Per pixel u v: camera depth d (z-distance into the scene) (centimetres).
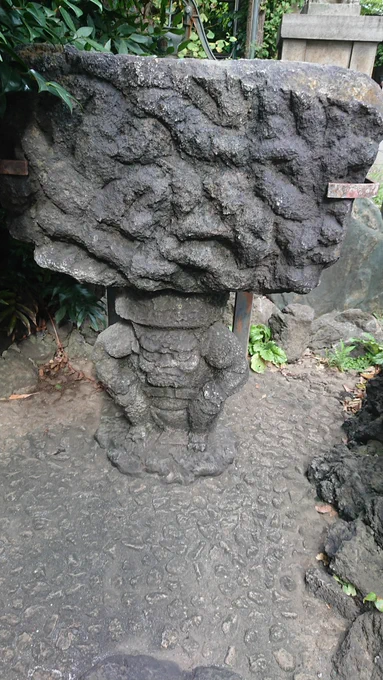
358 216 362
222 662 144
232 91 126
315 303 354
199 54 335
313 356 325
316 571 168
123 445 211
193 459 205
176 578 166
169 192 141
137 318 182
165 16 253
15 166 145
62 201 149
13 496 193
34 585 161
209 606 159
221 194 137
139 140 135
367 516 169
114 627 151
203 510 191
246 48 437
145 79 127
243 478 208
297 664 145
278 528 187
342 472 195
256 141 132
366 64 329
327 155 133
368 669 139
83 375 273
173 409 204
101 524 183
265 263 157
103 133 136
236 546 178
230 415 252
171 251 150
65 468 208
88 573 166
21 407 245
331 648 149
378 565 159
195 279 163
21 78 133
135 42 209
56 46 132
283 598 162
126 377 196
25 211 157
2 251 269
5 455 214
